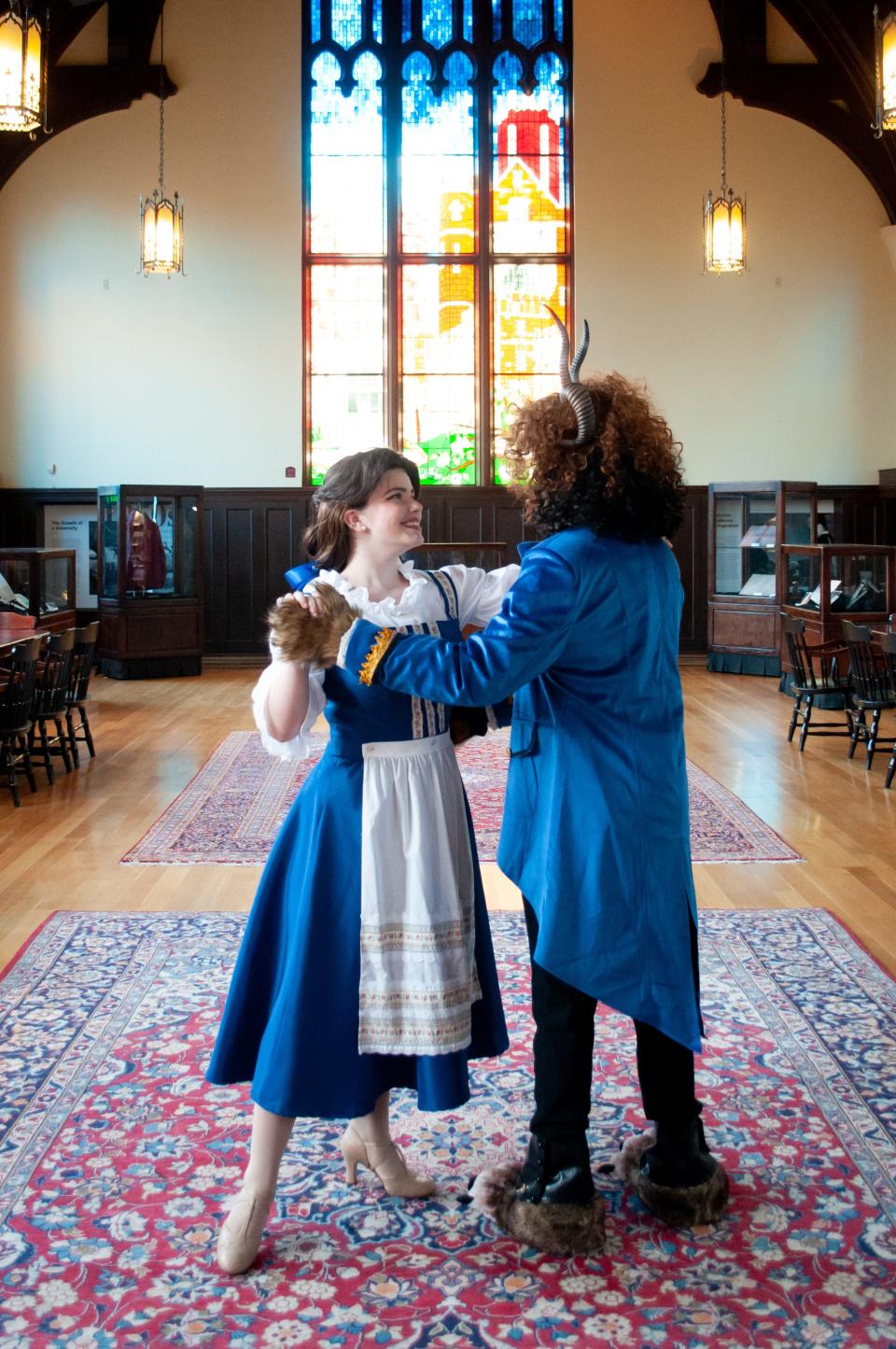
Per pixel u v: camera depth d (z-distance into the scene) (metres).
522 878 2.24
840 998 3.55
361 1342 1.99
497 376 13.93
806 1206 2.41
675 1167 2.35
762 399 13.76
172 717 9.68
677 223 13.62
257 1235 2.19
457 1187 2.50
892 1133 2.71
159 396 13.62
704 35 13.45
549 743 2.19
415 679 2.03
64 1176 2.53
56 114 13.06
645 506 2.12
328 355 13.85
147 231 11.64
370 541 2.27
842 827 5.88
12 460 13.60
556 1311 2.07
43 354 13.52
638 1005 2.11
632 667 2.14
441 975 2.15
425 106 13.77
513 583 2.10
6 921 4.39
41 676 7.30
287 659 2.09
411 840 2.17
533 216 13.82
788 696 10.84
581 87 13.55
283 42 13.45
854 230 13.60
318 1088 2.14
